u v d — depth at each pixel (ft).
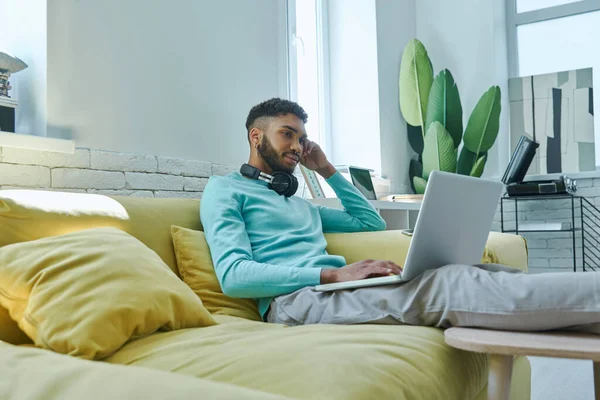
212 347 3.43
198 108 8.20
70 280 3.71
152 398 2.05
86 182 6.44
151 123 7.39
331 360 3.07
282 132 6.56
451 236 4.78
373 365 3.13
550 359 8.69
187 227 5.84
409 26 15.25
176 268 5.47
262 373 2.95
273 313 5.20
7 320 3.91
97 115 6.66
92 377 2.33
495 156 14.85
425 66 13.83
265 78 9.70
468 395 3.90
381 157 13.14
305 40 12.94
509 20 15.51
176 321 4.07
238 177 6.52
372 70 13.28
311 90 13.06
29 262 3.84
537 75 14.80
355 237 6.73
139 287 3.87
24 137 5.64
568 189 12.75
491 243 6.53
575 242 13.88
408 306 4.40
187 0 8.07
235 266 5.17
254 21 9.49
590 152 14.01
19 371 2.57
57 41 6.24
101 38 6.75
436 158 13.26
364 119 13.32
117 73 6.93
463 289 4.13
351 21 13.57
